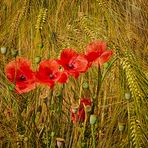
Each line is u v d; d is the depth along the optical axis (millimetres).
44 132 1516
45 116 1669
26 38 2131
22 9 2156
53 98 1525
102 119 1625
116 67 1848
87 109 1359
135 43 2121
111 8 2188
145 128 1623
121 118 1706
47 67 1308
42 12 1850
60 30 2156
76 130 1453
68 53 1331
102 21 2176
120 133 1640
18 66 1330
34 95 1592
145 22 2225
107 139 1640
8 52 2080
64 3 2229
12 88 1435
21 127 1535
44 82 1294
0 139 1558
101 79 1512
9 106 1645
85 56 1339
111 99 1792
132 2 2264
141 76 1771
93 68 1863
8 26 2203
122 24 2158
